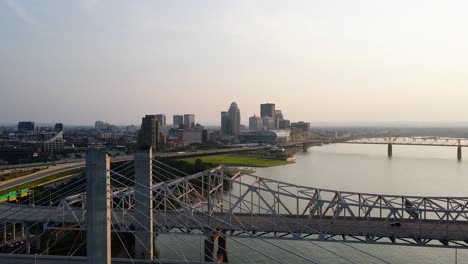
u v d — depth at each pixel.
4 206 91.25
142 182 66.31
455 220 62.12
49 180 158.50
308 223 65.00
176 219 76.06
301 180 179.88
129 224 67.38
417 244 59.38
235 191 149.38
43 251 79.25
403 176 192.75
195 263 58.84
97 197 42.50
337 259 74.12
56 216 78.19
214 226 69.81
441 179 181.25
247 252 78.62
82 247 83.19
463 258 74.12
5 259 59.62
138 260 59.12
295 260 74.00
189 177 81.56
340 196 68.56
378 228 65.31
